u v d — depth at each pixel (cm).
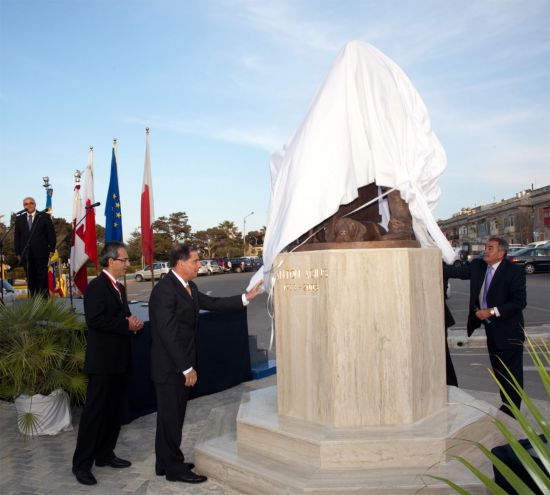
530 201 5194
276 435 319
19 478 383
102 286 389
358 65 363
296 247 347
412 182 349
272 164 436
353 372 308
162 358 353
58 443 461
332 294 307
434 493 271
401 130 360
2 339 489
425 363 326
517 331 423
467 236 7100
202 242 7250
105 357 379
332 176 329
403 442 290
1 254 773
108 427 396
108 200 837
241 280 3162
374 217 378
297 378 335
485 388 587
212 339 613
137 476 381
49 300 538
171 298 351
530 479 203
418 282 319
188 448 428
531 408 165
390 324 307
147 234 880
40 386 490
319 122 343
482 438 328
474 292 454
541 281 2116
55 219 3962
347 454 292
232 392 616
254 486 307
